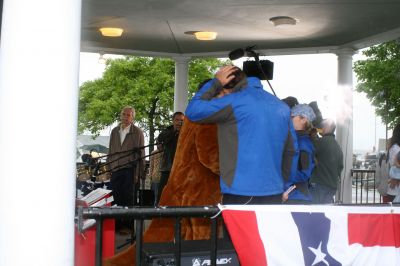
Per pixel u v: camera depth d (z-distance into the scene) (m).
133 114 7.38
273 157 3.02
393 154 5.95
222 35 8.75
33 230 2.03
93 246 3.64
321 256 2.56
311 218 2.57
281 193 3.05
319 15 7.18
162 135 6.44
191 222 3.94
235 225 2.43
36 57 2.06
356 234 2.65
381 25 7.75
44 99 2.06
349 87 9.23
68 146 2.12
